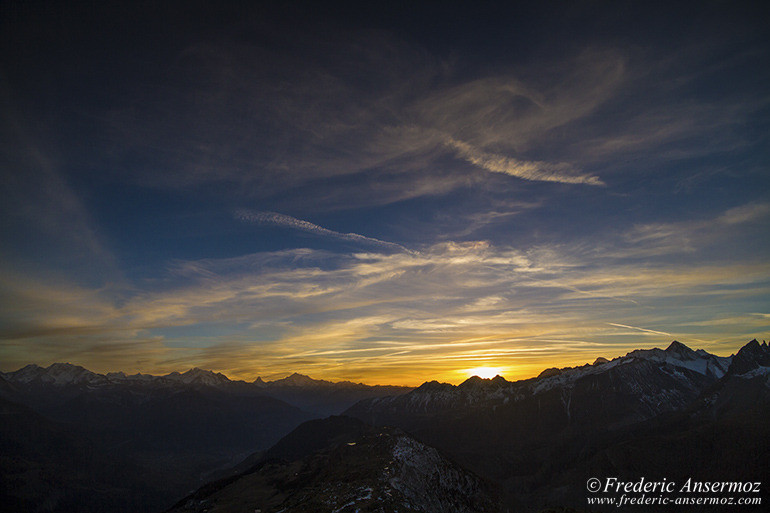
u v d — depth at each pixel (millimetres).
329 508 144750
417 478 183250
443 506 175000
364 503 145250
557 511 150750
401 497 154375
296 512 146000
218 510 191625
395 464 187000
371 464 190875
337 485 172875
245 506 189750
